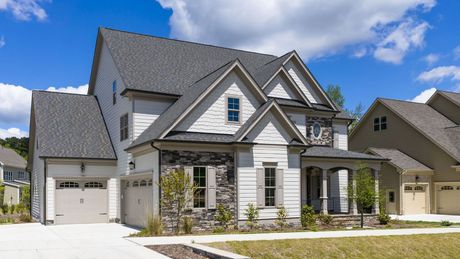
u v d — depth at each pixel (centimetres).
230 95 2139
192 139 1947
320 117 2745
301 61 2694
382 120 3803
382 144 3788
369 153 3459
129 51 2561
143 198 2142
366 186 2262
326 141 2750
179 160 1938
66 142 2517
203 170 1981
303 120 2572
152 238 1606
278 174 2120
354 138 4081
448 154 3256
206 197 1966
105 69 2766
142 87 2270
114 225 2319
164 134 1911
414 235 1766
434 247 1648
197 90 2152
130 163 2245
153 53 2627
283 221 2100
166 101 2345
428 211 3344
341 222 2308
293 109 2522
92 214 2483
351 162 2500
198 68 2647
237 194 2020
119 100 2477
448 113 3850
